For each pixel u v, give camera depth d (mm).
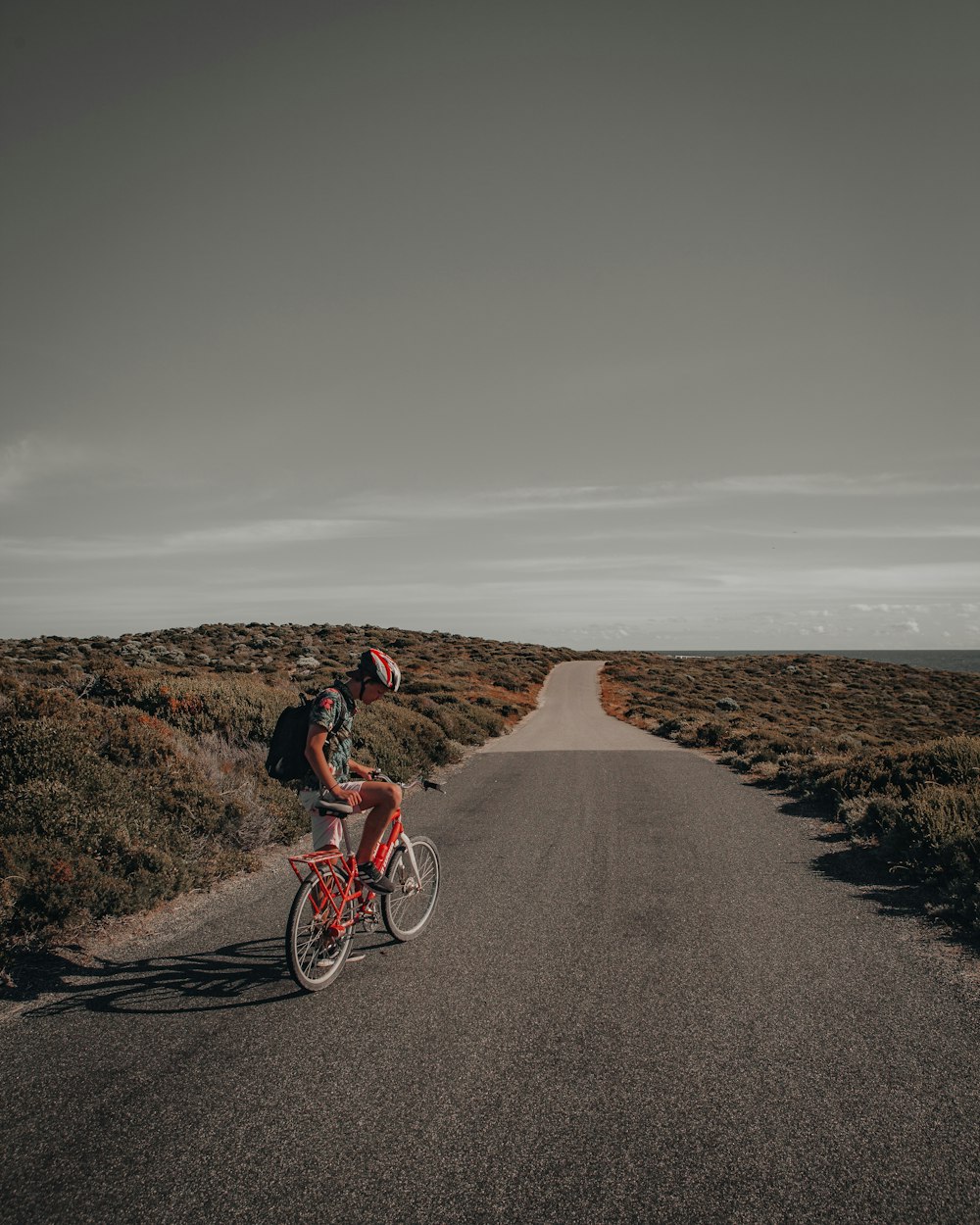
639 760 18984
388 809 5094
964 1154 2863
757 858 8062
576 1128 3066
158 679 13742
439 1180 2742
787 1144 2941
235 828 8594
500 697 53406
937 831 7582
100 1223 2541
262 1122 3133
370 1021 4129
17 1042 3918
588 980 4703
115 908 5980
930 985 4578
